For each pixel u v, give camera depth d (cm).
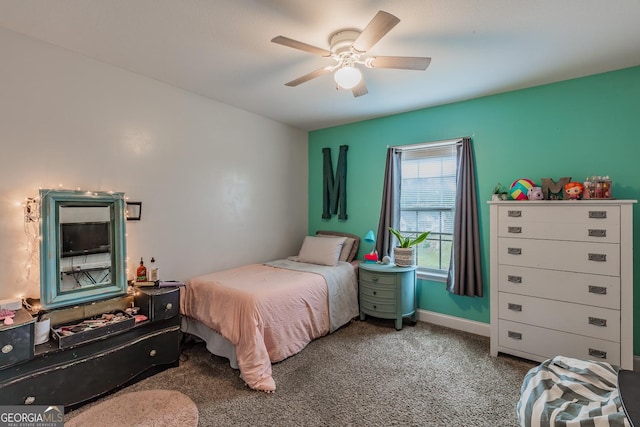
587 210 231
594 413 130
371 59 196
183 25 195
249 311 240
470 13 180
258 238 390
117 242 247
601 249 227
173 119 297
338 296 331
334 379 234
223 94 318
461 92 306
